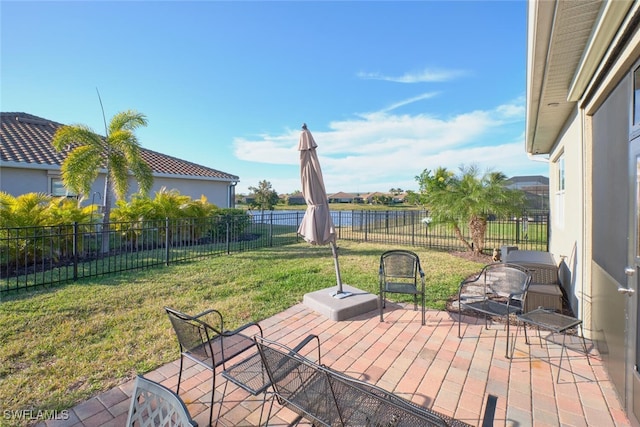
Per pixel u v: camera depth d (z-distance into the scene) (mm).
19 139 10930
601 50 2625
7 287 5129
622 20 2232
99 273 6457
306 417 1865
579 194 3926
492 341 3594
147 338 3561
